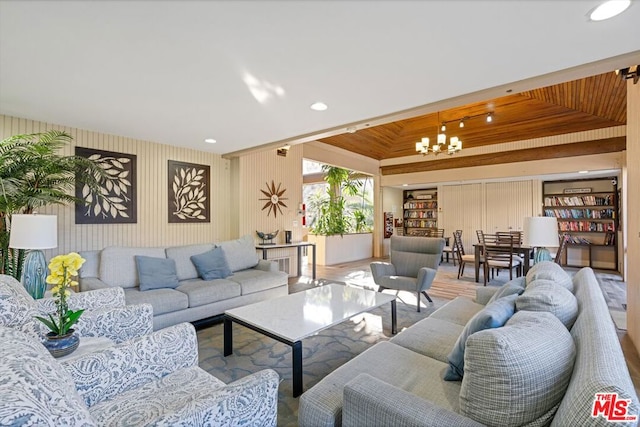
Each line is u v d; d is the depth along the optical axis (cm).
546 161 661
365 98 272
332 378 150
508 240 564
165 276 336
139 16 160
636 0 147
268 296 392
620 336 305
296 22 166
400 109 299
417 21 165
